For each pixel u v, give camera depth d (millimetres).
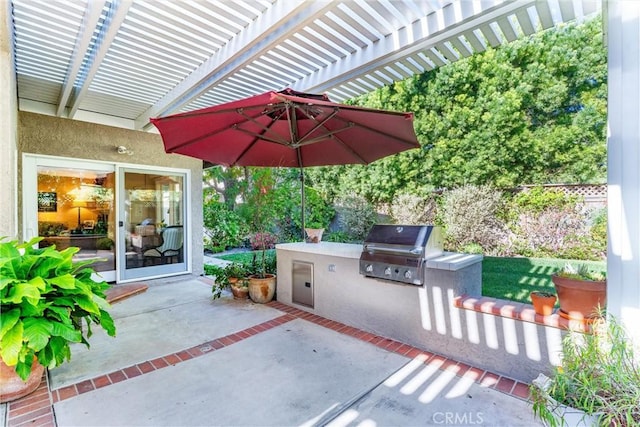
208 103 5578
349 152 4320
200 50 3844
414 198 8258
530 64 7020
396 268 3412
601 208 6418
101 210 6039
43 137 5375
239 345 3484
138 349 3406
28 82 4605
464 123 7688
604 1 2340
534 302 2670
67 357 2717
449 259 3324
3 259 2469
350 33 3559
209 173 11445
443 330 3184
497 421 2227
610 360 1878
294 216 9031
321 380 2773
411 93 8398
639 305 2021
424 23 3305
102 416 2305
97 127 5930
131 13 3125
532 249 6965
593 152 6516
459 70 7684
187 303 5039
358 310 3906
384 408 2391
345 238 9164
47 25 3270
